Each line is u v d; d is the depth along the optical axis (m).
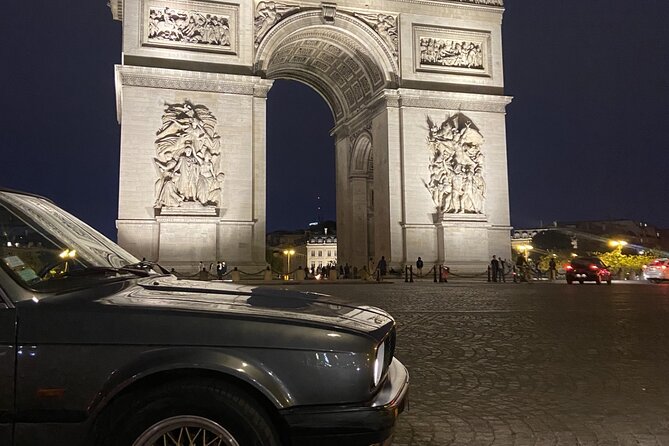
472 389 11.23
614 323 20.45
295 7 56.22
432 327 19.47
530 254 154.50
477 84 60.06
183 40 51.88
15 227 6.43
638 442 8.17
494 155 58.97
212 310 5.62
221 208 50.88
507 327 19.48
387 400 5.52
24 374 5.14
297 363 5.33
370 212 70.94
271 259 154.25
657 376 12.21
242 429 5.13
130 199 48.75
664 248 162.25
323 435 5.23
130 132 49.34
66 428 5.12
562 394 10.80
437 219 56.59
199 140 50.69
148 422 5.13
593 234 157.50
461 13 60.59
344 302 7.38
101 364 5.18
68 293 5.65
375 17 58.84
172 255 49.19
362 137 67.19
